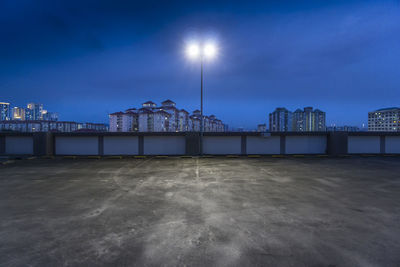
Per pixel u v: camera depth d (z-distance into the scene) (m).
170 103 109.44
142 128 93.06
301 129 169.12
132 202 6.48
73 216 5.43
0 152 19.58
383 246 4.04
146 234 4.47
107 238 4.32
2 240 4.28
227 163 14.69
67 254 3.79
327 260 3.61
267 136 19.83
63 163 14.75
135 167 13.05
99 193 7.45
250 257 3.68
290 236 4.39
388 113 127.44
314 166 13.25
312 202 6.47
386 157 17.91
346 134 19.55
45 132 18.95
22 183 8.94
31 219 5.26
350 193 7.43
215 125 163.75
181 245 4.05
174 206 6.12
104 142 19.83
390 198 6.89
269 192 7.54
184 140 19.92
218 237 4.34
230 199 6.76
